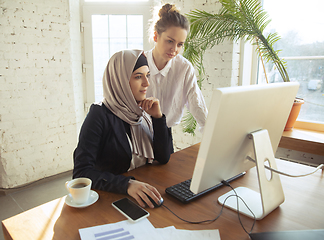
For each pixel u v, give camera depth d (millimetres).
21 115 2420
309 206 878
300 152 2045
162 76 1729
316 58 2180
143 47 3004
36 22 2404
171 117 1887
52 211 818
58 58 2594
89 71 3029
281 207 870
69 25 2637
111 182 943
